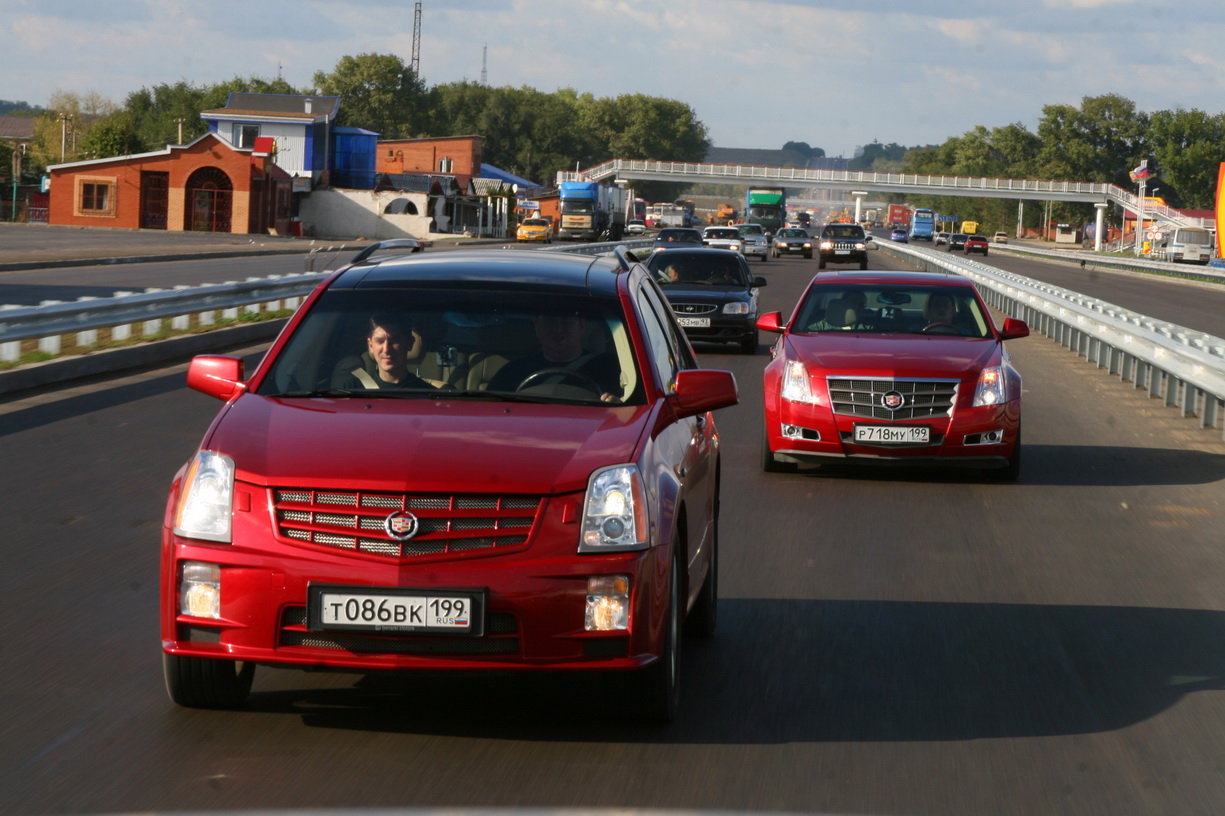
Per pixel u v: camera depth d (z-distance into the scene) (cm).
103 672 949
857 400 1870
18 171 16975
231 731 828
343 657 785
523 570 780
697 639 1083
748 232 12056
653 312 1082
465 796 727
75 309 2794
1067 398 2973
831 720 879
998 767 800
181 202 13112
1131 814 734
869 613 1178
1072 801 750
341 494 793
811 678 977
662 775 768
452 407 900
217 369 962
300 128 15262
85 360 2784
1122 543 1509
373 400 920
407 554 780
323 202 14725
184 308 3378
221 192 13162
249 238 12206
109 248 8406
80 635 1045
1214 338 2572
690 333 3862
